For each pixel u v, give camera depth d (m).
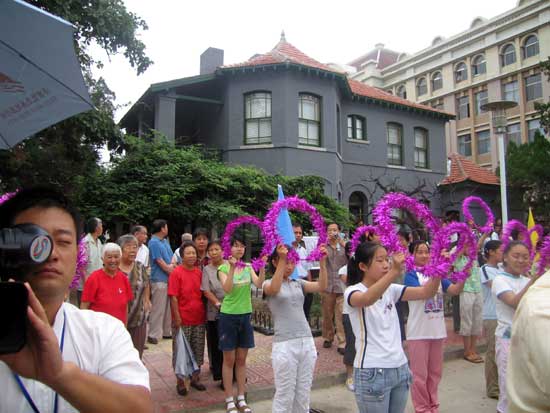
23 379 1.32
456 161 22.69
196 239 6.09
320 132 16.31
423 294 3.39
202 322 5.35
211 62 19.11
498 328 4.50
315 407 5.02
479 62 34.41
